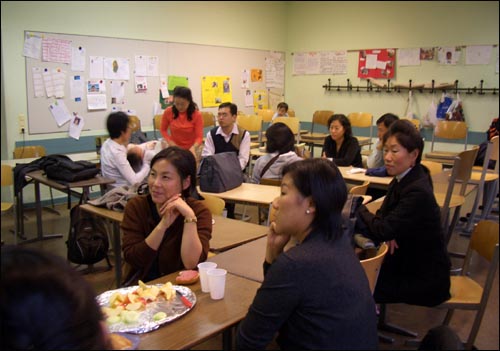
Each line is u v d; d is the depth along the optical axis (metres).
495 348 2.59
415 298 2.17
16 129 4.99
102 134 5.71
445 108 7.09
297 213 1.33
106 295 1.56
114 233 2.96
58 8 5.16
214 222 2.71
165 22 6.30
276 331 1.29
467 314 2.99
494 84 6.73
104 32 5.61
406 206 2.14
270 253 1.63
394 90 7.59
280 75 8.61
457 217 3.65
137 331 1.34
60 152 5.36
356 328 1.25
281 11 8.41
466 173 3.74
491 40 6.67
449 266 2.19
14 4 4.81
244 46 7.68
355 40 7.91
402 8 7.36
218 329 1.38
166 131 4.89
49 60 5.15
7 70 4.85
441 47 7.10
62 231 4.55
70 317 0.76
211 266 1.65
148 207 1.99
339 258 1.28
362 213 2.25
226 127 4.30
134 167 4.06
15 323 0.71
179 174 1.90
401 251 2.21
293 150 3.83
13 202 4.16
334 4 8.04
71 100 5.38
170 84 6.45
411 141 2.21
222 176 3.47
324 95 8.39
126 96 5.92
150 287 1.58
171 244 1.93
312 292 1.24
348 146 4.60
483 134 6.91
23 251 0.80
